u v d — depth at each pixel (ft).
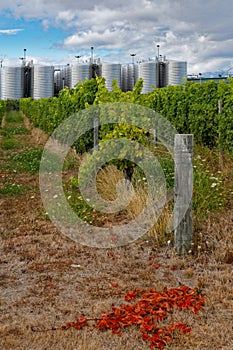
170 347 9.70
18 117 131.75
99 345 9.73
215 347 9.71
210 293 12.30
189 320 10.82
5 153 44.60
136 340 9.99
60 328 10.50
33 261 15.31
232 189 21.75
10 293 12.64
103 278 13.66
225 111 28.78
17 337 10.11
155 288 12.76
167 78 120.88
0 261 15.28
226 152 28.96
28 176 32.09
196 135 33.53
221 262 14.76
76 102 38.06
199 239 16.31
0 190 26.91
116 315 10.96
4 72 184.75
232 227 17.08
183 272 14.06
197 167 22.91
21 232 18.80
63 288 13.00
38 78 170.30
